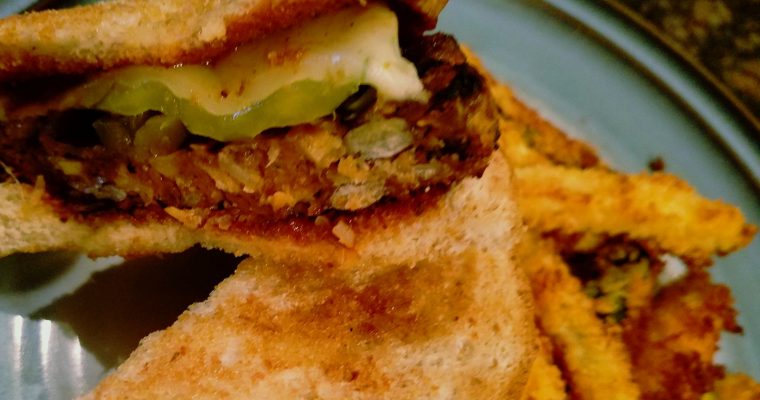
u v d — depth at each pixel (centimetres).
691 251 21
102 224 19
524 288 20
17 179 19
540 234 21
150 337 19
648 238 21
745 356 20
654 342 20
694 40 24
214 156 18
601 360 20
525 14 24
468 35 24
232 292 19
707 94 23
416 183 19
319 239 19
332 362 18
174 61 17
